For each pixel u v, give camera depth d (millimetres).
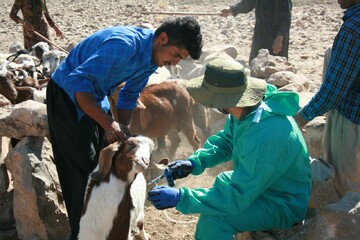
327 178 4508
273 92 4004
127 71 4238
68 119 4391
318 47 12664
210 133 7570
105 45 4148
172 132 7586
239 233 4430
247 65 10297
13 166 5273
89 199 4266
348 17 4055
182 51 4117
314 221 3967
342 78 4023
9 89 8148
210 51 9781
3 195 5582
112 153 4078
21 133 5305
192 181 6645
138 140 4133
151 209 6043
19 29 15938
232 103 3873
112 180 4168
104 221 4223
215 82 3881
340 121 4363
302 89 6852
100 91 4258
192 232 5547
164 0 18688
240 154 3936
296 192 4090
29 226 5320
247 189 3838
